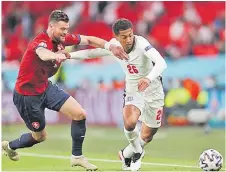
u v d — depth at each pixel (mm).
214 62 72438
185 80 68688
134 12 93000
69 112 29406
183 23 86062
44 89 29578
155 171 31188
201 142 50219
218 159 29703
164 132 60531
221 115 66562
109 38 92000
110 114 68312
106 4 95000
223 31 83500
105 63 77438
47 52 27188
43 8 99250
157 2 92312
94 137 56062
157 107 31859
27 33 95250
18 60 88562
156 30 87750
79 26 94312
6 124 66938
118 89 68062
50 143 50688
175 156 40500
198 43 81062
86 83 73875
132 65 30219
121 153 31922
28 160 38062
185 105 67500
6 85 71875
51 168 33219
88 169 30328
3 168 33656
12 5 99188
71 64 79312
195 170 31938
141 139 32938
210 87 67938
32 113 29672
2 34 96438
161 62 28844
